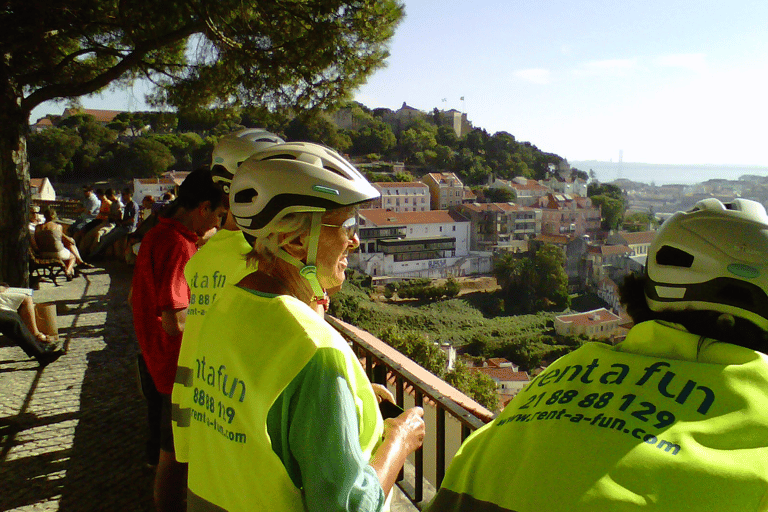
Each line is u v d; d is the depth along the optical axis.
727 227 0.85
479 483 0.89
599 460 0.76
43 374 5.29
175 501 2.52
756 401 0.76
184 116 8.72
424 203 115.94
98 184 115.31
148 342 2.49
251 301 1.13
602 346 0.97
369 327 61.72
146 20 6.88
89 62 9.13
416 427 1.26
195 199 2.52
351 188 1.18
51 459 3.67
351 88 8.35
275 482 1.00
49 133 114.75
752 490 0.69
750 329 0.85
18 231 8.02
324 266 1.22
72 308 7.88
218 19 6.98
